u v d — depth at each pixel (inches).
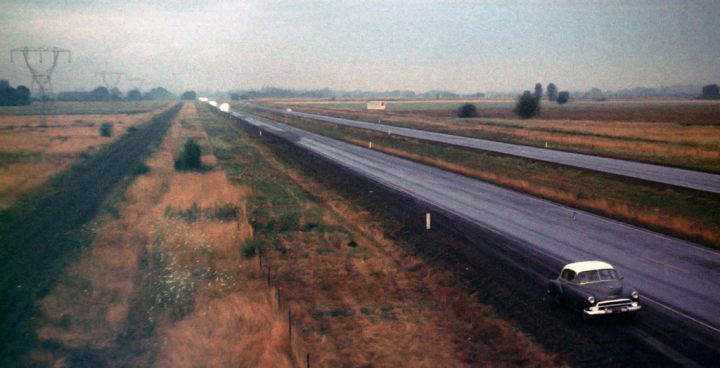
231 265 756.0
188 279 682.2
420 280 709.3
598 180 1467.8
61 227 952.9
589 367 444.8
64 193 1314.0
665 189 1277.1
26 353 476.4
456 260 778.2
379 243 908.6
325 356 485.4
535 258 770.2
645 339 490.9
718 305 569.0
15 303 593.3
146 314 573.9
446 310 594.2
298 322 565.0
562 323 540.7
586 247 821.2
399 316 580.7
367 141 2886.3
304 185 1568.7
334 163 2017.7
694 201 1146.0
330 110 7258.9
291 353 486.3
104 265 736.3
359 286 683.4
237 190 1387.8
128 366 457.4
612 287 545.0
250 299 628.1
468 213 1103.6
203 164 1868.8
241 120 4840.1
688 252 784.3
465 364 464.4
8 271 703.7
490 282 675.4
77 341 506.6
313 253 839.7
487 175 1614.2
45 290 635.5
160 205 1171.9
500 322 553.0
